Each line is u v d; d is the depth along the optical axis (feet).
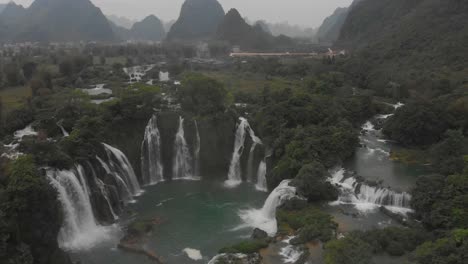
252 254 188.24
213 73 622.95
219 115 324.39
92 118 277.85
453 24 602.03
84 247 214.28
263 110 328.29
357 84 537.24
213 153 320.09
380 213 224.94
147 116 312.09
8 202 176.04
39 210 187.21
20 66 563.07
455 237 172.45
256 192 287.28
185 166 321.11
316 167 246.06
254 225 237.04
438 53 555.28
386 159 295.28
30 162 195.52
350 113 377.71
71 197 225.35
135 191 289.12
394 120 335.67
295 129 295.89
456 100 338.75
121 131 298.35
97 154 260.62
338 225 208.74
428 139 315.37
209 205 265.13
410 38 629.10
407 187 241.55
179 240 219.41
